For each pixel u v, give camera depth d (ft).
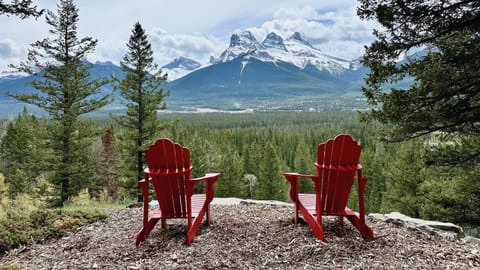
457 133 18.90
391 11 15.52
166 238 12.43
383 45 16.78
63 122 44.14
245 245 11.50
